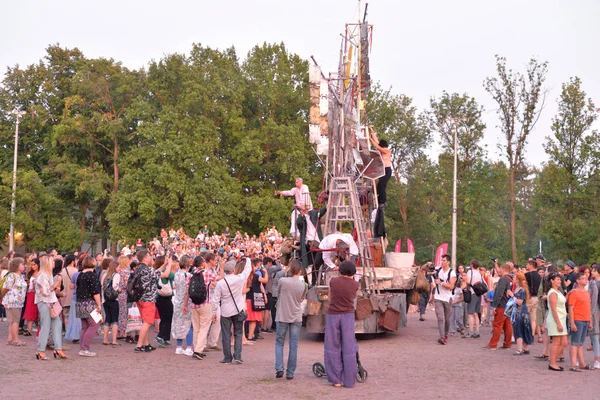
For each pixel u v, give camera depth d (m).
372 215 17.30
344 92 17.47
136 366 10.63
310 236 15.35
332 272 14.82
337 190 15.40
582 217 35.78
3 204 42.47
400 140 50.94
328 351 9.22
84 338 11.70
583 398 8.52
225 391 8.65
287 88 44.16
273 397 8.31
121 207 37.59
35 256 15.87
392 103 50.50
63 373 9.89
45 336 11.23
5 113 48.06
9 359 11.14
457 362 11.72
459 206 41.25
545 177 37.44
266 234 30.75
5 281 13.02
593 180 34.97
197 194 37.91
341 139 16.44
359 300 14.12
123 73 44.47
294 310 9.67
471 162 42.12
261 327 16.80
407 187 51.12
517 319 12.91
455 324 16.70
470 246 40.94
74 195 46.50
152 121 41.00
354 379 9.12
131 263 14.56
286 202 40.31
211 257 11.95
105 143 46.16
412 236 51.34
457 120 40.56
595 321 11.29
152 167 37.28
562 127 35.88
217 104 41.12
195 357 11.54
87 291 11.68
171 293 13.14
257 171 44.22
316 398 8.30
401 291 16.73
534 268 15.04
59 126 42.03
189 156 38.00
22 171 42.38
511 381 9.80
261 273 14.74
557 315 10.90
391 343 14.62
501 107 38.38
